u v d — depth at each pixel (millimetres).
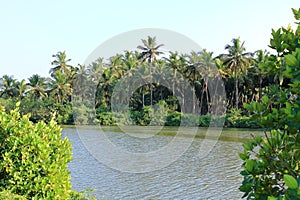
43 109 55469
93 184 21188
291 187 1792
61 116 51812
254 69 51812
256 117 2643
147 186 20484
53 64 62562
